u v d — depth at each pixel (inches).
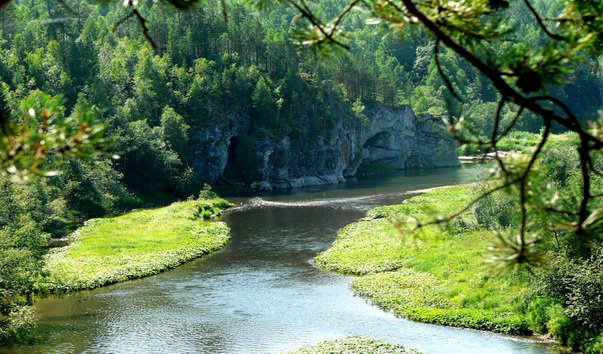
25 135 211.0
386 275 1975.9
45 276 1934.1
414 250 2218.3
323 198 4195.4
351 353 1304.1
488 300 1603.1
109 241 2564.0
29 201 2605.8
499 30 240.7
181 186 4227.4
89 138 218.5
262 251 2479.1
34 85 4303.6
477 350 1346.0
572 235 239.3
